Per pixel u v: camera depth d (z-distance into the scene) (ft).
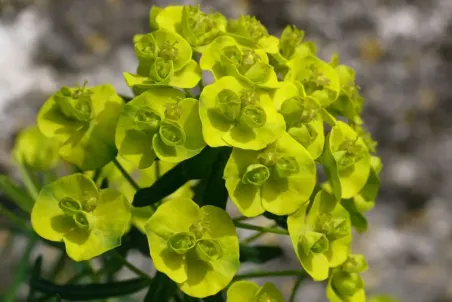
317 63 0.66
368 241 1.56
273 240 1.41
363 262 0.64
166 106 0.60
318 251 0.61
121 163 0.75
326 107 0.67
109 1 1.57
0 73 1.44
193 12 0.66
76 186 0.61
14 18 1.52
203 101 0.60
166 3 1.60
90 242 0.60
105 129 0.63
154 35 0.64
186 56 0.63
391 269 1.53
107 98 0.64
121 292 0.66
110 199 0.61
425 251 1.56
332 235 0.62
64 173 0.88
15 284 0.74
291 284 1.44
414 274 1.52
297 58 0.66
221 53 0.63
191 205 0.59
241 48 0.64
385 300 0.76
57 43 1.51
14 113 1.42
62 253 0.75
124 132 0.61
